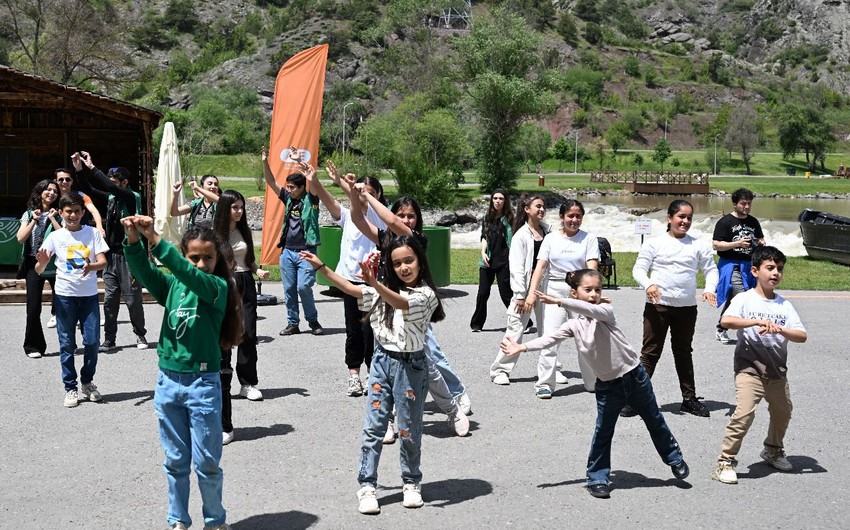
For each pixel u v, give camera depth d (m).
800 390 8.59
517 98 60.06
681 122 162.38
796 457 6.55
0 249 15.29
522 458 6.44
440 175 49.06
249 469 6.14
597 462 5.73
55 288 7.67
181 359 4.79
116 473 6.05
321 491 5.73
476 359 9.81
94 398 7.84
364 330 7.80
